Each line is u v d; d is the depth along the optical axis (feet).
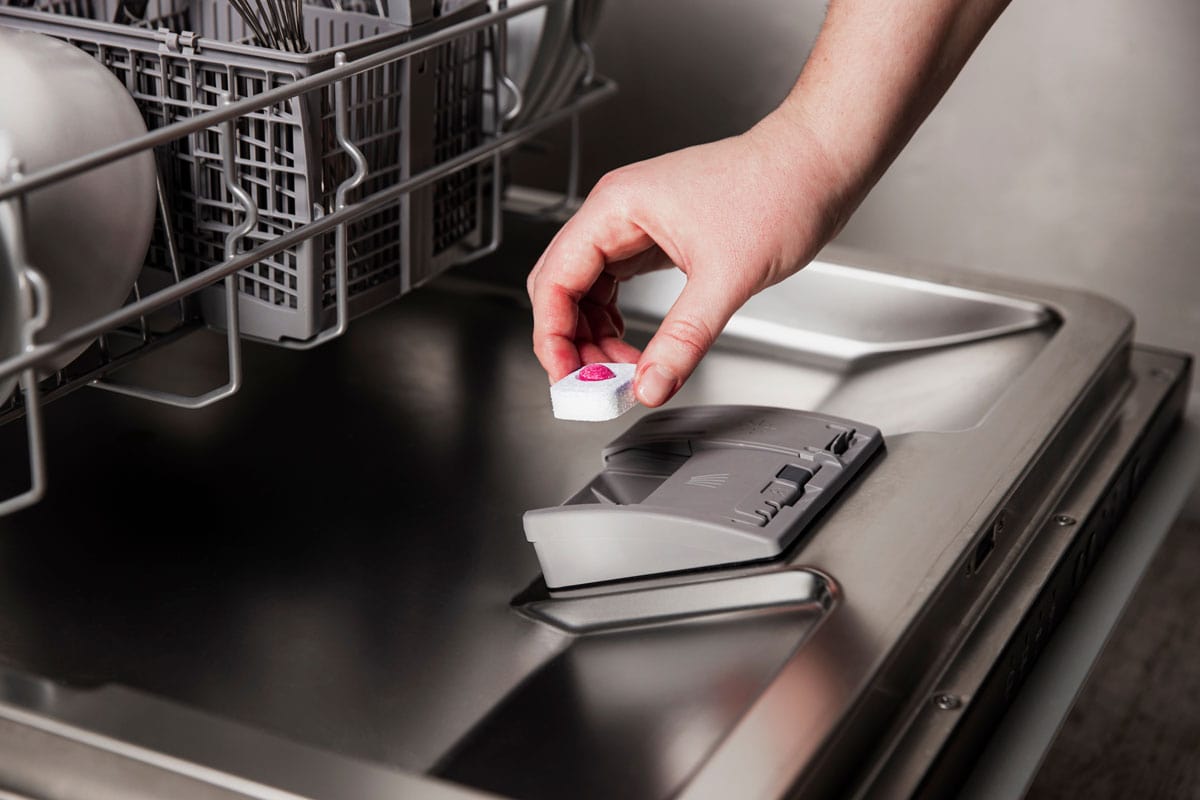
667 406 2.37
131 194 1.58
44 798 1.33
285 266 1.80
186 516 1.94
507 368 2.48
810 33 3.46
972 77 3.42
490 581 1.82
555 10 2.27
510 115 2.19
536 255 2.72
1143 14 3.21
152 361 2.41
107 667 1.61
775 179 1.79
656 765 1.45
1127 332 2.36
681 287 2.65
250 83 1.72
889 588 1.59
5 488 1.99
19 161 1.33
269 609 1.74
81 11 2.09
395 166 1.95
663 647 1.64
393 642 1.68
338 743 1.50
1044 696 1.71
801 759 1.29
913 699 1.53
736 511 1.72
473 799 1.21
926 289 2.54
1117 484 2.07
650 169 1.83
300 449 2.15
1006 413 2.05
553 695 1.58
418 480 2.07
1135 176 3.36
